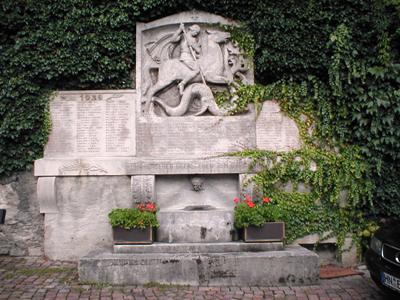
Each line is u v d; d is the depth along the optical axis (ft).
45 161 21.06
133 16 22.21
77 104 21.83
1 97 21.11
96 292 15.78
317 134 21.44
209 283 16.88
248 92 21.76
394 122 20.71
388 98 20.61
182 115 21.84
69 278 17.54
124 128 21.71
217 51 22.40
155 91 21.99
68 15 21.54
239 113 21.97
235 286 16.78
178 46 22.81
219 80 22.11
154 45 22.54
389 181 21.07
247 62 22.17
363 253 20.88
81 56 21.57
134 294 15.62
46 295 15.35
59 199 21.21
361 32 21.09
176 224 19.52
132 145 21.59
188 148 21.47
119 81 22.26
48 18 21.59
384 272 14.26
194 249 18.39
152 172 20.70
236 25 22.34
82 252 20.93
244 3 21.80
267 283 16.98
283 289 16.40
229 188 21.48
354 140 21.33
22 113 21.26
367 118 20.90
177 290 16.16
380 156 20.88
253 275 16.98
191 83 22.39
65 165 21.03
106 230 21.04
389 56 20.84
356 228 21.01
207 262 17.02
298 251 18.07
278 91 21.86
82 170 21.04
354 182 20.63
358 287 16.76
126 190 21.26
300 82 21.95
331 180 20.84
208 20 22.40
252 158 20.74
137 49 22.09
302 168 20.93
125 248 18.29
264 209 18.79
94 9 21.75
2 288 16.10
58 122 21.74
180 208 21.12
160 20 22.45
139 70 22.00
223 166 20.70
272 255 17.24
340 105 21.12
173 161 20.76
